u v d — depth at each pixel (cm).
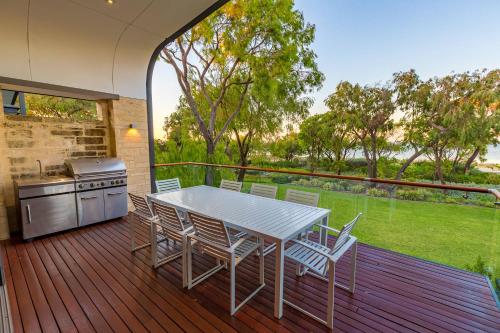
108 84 419
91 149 429
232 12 636
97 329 162
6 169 338
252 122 867
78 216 356
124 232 350
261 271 211
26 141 357
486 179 784
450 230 249
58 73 361
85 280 222
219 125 866
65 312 179
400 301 192
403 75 871
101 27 351
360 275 232
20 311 180
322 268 175
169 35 389
